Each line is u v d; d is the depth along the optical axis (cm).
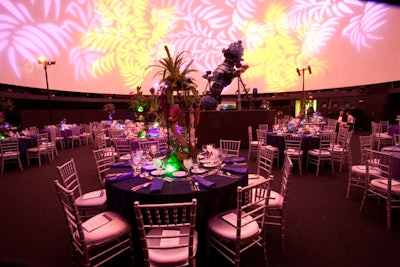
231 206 217
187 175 230
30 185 436
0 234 267
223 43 1270
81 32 994
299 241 243
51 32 881
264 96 1355
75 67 991
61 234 266
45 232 270
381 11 932
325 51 1153
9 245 246
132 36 1178
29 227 282
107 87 1128
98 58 1078
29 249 240
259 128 737
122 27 1142
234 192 216
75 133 866
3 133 603
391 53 918
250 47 1287
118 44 1142
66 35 939
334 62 1133
